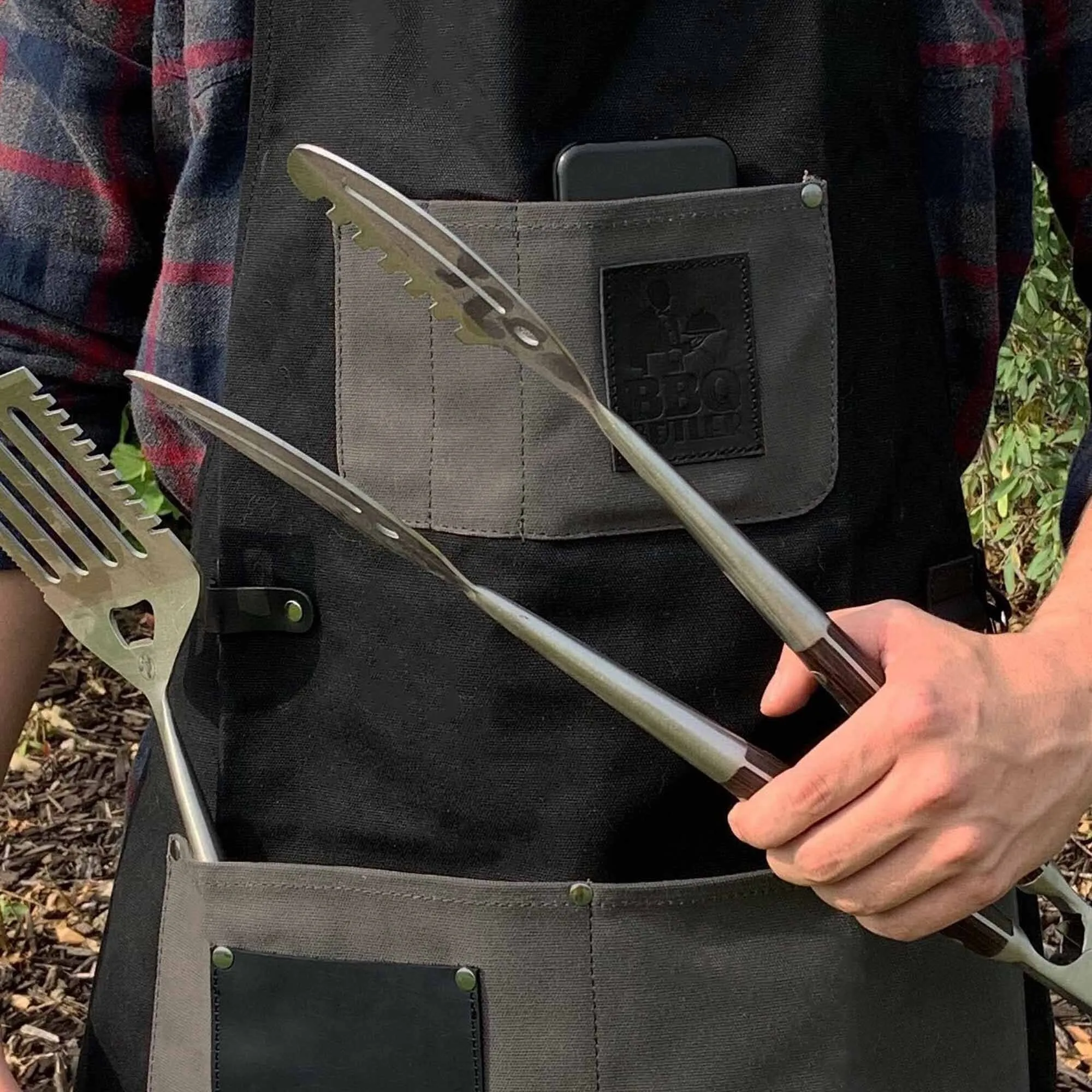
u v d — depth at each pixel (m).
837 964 0.65
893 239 0.66
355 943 0.66
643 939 0.64
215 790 0.71
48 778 2.55
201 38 0.72
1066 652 0.59
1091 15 0.73
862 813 0.54
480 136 0.63
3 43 0.81
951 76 0.68
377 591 0.66
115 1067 0.79
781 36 0.63
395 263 0.56
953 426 0.72
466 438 0.64
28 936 2.16
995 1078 0.71
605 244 0.62
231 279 0.75
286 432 0.68
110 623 0.69
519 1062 0.64
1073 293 2.22
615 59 0.63
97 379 0.83
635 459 0.57
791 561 0.65
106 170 0.78
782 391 0.64
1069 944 0.64
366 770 0.68
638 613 0.64
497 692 0.64
